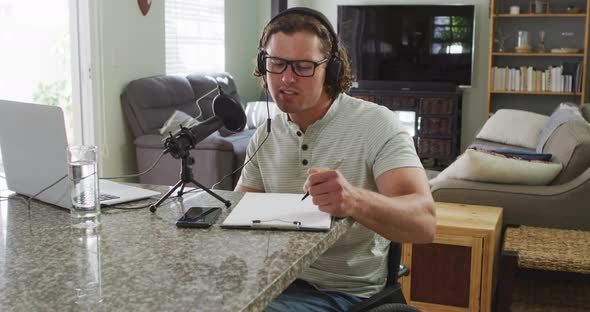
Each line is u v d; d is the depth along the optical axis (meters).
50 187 1.46
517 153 3.24
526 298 2.88
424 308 2.77
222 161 4.17
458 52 6.57
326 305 1.44
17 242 1.17
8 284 0.96
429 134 6.53
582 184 2.89
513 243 2.67
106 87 4.46
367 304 1.42
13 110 1.50
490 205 3.01
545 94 6.44
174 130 4.36
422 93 6.49
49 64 4.21
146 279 0.97
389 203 1.28
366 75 6.84
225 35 6.40
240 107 1.51
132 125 4.52
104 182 1.71
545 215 2.94
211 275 0.99
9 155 1.57
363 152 1.52
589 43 6.29
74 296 0.91
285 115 1.65
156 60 5.07
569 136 3.15
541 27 6.46
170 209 1.42
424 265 2.75
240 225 1.24
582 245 2.64
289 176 1.61
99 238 1.19
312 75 1.44
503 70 6.39
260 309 0.91
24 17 4.01
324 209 1.20
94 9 4.31
